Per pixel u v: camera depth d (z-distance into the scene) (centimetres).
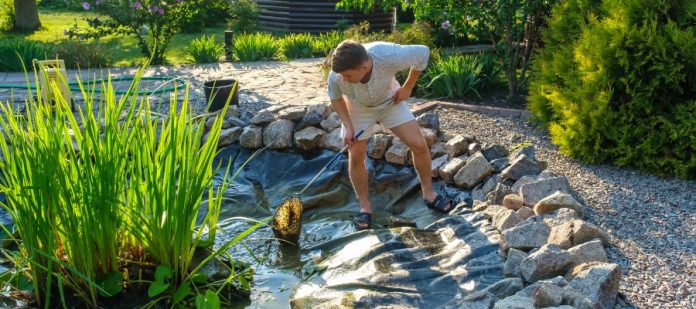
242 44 1161
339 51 396
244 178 591
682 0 530
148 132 386
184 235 376
